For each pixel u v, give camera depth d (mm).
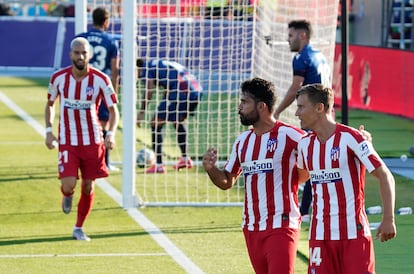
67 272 26109
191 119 57844
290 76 40344
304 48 31875
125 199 35781
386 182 18969
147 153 43812
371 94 65938
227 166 21109
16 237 30656
